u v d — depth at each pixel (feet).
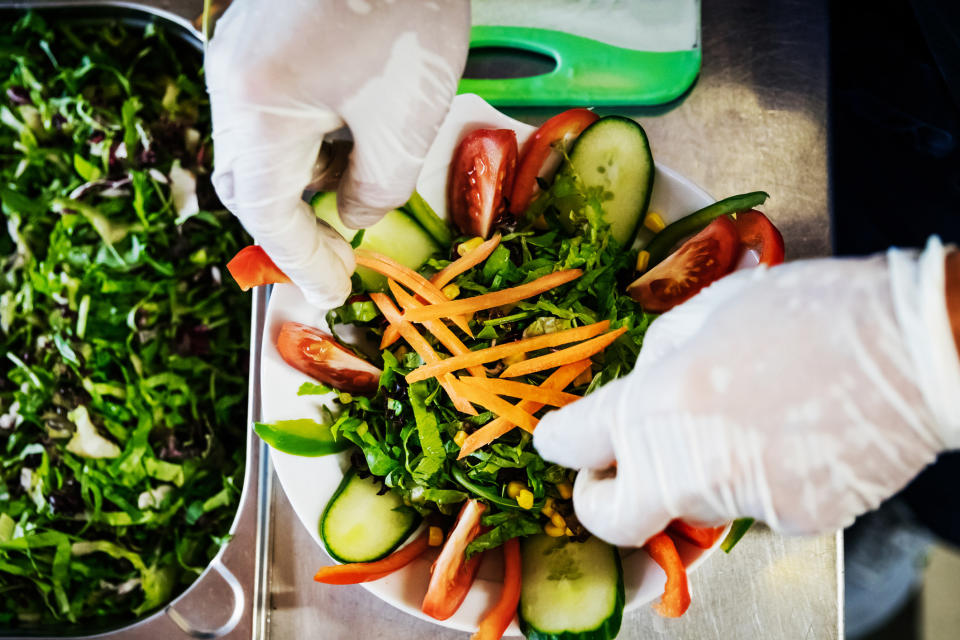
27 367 4.07
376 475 3.20
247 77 2.35
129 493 3.97
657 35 4.11
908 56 4.50
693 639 3.55
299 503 3.15
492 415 3.09
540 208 3.54
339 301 3.14
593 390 3.13
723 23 4.21
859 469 2.04
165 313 4.19
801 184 4.00
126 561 3.97
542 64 4.24
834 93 4.79
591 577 3.05
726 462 2.13
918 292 1.88
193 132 4.46
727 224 3.30
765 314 2.14
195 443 4.07
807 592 3.57
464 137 3.47
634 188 3.48
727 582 3.59
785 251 3.92
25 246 4.29
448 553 2.97
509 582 3.07
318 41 2.36
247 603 3.60
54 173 4.46
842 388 2.00
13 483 4.03
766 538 3.62
